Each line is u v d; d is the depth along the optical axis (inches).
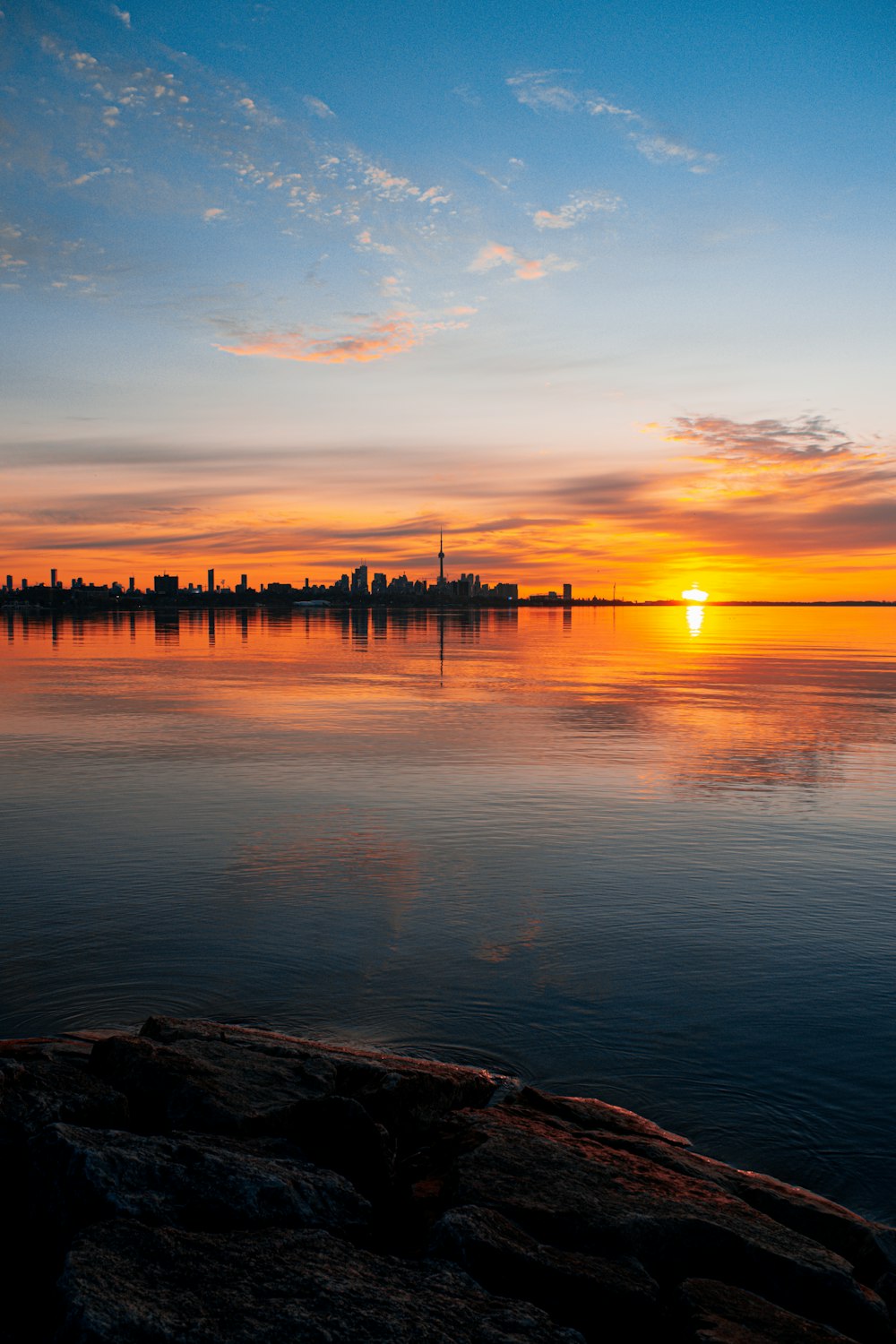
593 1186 296.7
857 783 1099.3
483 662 3201.3
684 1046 447.2
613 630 7121.1
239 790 1037.2
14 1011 474.0
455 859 770.2
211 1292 218.2
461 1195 286.7
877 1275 281.1
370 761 1226.6
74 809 941.2
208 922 613.6
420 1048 440.8
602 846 815.1
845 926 617.9
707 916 635.5
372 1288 227.6
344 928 604.7
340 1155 316.8
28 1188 270.8
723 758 1267.2
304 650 3855.8
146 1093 343.6
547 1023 469.7
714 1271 272.8
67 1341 198.2
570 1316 243.6
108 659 3282.5
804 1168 350.6
